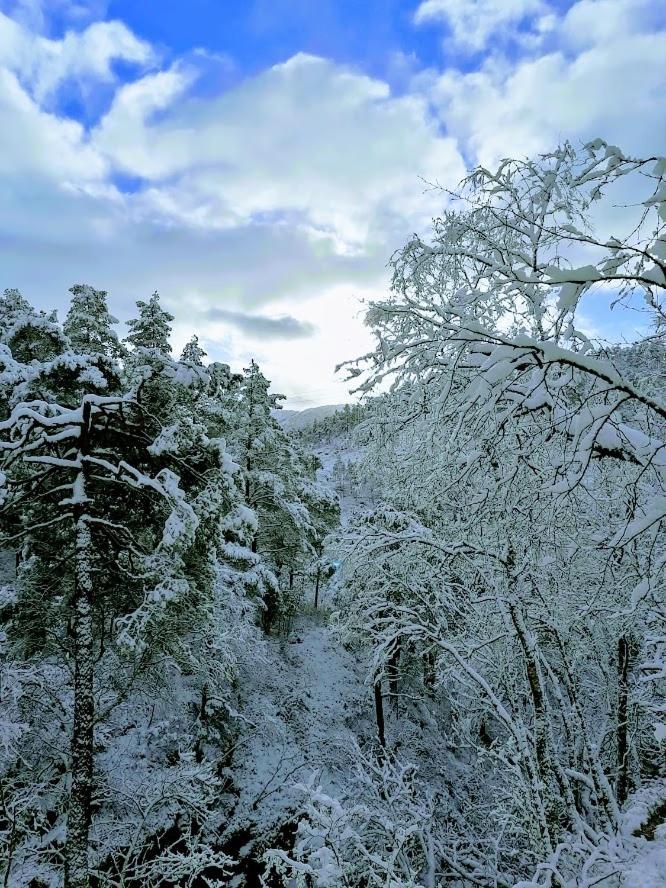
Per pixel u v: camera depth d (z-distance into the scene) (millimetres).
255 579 16438
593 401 5188
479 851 8805
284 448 23922
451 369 5172
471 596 8430
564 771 7691
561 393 4980
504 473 6621
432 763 16453
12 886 6953
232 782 13906
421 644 11586
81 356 8812
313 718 18531
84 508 7359
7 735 7027
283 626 25656
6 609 8234
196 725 13102
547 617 7777
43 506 8359
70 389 8891
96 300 18266
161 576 7668
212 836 11945
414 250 6508
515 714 8344
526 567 7590
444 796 13156
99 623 8594
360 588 9602
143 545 8148
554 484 5035
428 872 7777
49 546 8281
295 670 21812
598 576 7430
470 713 9867
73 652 8297
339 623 10188
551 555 7164
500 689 9016
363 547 8695
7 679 7355
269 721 16188
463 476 5531
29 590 8195
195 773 9109
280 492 21375
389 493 9148
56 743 8328
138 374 8352
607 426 4621
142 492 7922
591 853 6453
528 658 7473
